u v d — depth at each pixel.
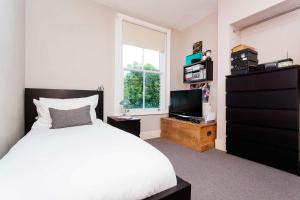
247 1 2.52
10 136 1.72
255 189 1.64
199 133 2.82
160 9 3.22
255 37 2.76
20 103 2.17
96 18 3.01
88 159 0.93
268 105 2.15
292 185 1.71
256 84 2.28
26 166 0.83
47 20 2.58
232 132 2.59
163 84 3.91
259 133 2.25
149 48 3.64
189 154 2.65
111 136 1.44
